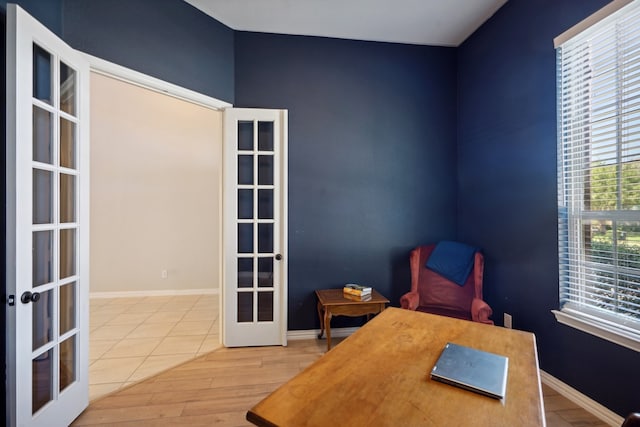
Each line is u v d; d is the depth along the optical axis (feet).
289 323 9.47
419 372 3.28
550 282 6.82
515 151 7.77
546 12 6.83
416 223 10.03
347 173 9.70
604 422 5.60
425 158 10.09
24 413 4.76
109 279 14.19
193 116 14.78
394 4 8.11
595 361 5.83
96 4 6.40
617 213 5.63
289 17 8.63
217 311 12.29
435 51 10.16
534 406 2.70
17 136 4.67
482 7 8.25
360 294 8.42
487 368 3.28
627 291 5.47
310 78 9.51
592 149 6.06
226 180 8.85
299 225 9.47
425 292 8.65
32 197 4.99
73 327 5.89
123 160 14.23
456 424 2.48
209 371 7.61
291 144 9.42
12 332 4.64
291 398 2.81
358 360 3.55
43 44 5.14
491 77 8.64
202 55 8.34
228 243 8.87
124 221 14.25
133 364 7.97
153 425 5.67
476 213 9.30
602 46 5.79
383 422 2.49
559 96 6.63
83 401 6.00
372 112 9.82
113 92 14.07
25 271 4.79
